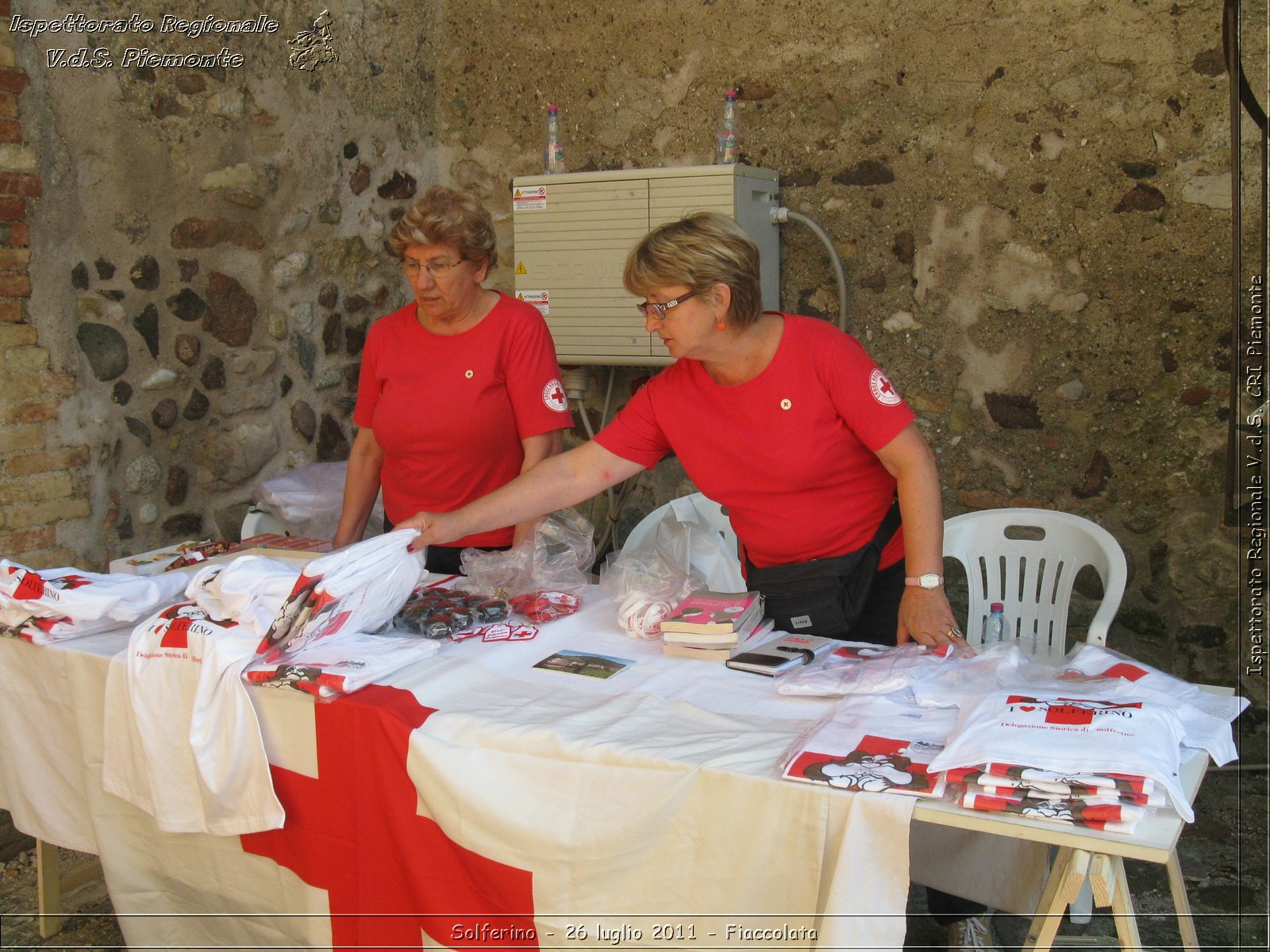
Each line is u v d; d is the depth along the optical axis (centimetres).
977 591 270
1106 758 135
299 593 178
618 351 358
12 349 276
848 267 356
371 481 284
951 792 141
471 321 256
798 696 177
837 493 209
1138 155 312
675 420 212
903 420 198
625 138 382
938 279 343
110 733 196
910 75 337
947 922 221
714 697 178
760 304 194
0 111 268
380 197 389
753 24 356
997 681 168
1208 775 305
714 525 296
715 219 189
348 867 180
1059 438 334
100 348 296
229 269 332
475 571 235
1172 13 303
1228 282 305
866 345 357
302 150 353
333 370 376
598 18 378
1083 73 315
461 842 163
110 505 304
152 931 206
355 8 368
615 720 168
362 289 385
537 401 256
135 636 191
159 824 189
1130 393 322
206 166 322
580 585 235
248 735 180
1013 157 327
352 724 174
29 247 278
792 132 357
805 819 142
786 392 199
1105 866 137
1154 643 328
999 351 338
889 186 346
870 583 212
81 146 288
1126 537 328
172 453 320
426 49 401
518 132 398
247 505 345
